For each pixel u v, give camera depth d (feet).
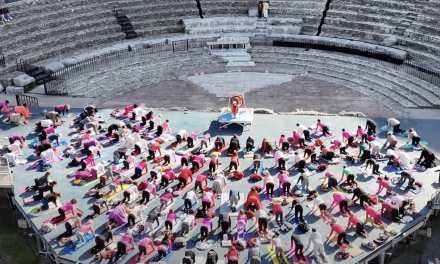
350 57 172.65
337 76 163.63
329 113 140.97
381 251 90.27
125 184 107.04
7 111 139.54
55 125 131.34
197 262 86.63
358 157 115.75
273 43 186.09
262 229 92.73
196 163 111.14
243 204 100.68
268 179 102.63
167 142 123.85
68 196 104.37
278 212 94.07
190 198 98.17
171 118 136.05
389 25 180.86
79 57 170.19
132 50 180.04
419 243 99.04
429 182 107.24
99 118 135.33
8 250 100.48
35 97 144.66
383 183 102.58
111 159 116.67
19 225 104.42
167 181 106.01
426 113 138.92
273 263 86.38
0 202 111.75
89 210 100.01
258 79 163.02
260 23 196.03
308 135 123.13
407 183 106.73
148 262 87.04
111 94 153.58
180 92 155.12
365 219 96.07
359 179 108.47
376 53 169.99
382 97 149.28
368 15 186.39
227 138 125.70
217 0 205.05
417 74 157.99
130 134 127.44
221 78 164.04
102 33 185.98
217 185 102.78
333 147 119.14
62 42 176.96
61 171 112.78
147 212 98.99
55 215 98.99
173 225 94.89
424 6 180.86
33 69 161.17
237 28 192.54
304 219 96.53
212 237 92.48
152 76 165.68
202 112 139.44
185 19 198.49
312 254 87.86
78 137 123.34
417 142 119.65
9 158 114.83
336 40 179.52
